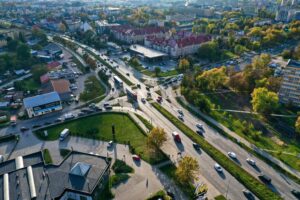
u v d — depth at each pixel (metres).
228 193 97.81
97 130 137.38
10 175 98.44
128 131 136.62
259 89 152.00
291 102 164.12
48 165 103.44
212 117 151.00
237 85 179.25
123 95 178.25
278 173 107.62
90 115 151.62
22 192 90.50
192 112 156.00
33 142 128.50
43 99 154.88
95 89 186.88
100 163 105.88
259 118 151.62
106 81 197.38
